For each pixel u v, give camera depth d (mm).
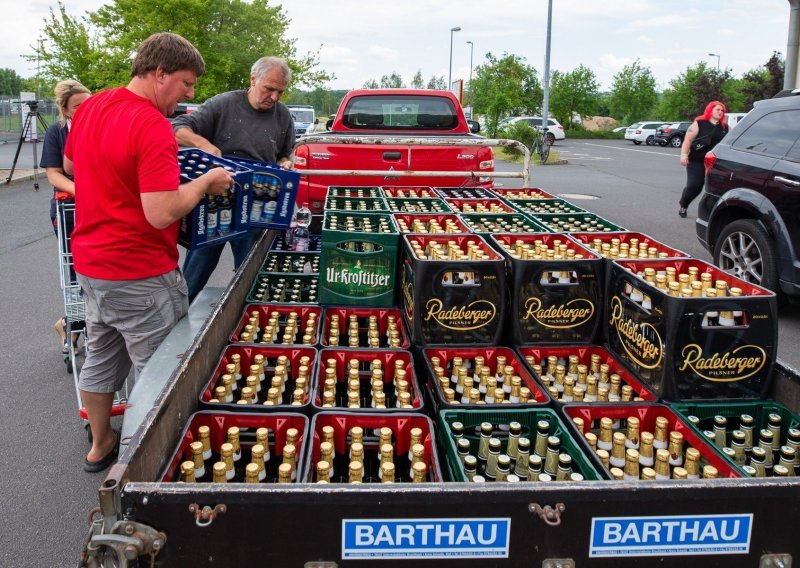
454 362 2760
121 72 22609
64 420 4117
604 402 2412
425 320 2912
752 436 2424
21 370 4852
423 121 7418
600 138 53125
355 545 1588
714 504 1616
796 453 2234
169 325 3107
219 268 7828
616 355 2887
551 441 2188
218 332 2850
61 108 4445
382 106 7371
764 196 5883
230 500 1539
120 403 3883
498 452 2203
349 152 6324
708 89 46875
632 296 2744
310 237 5090
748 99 30578
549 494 1579
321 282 3502
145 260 2951
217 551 1567
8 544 2951
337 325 3273
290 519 1562
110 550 1507
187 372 2262
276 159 4945
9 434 3930
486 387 2643
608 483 1598
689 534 1632
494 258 3025
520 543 1611
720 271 2928
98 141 2762
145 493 1524
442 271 2871
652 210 12328
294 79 25891
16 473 3516
